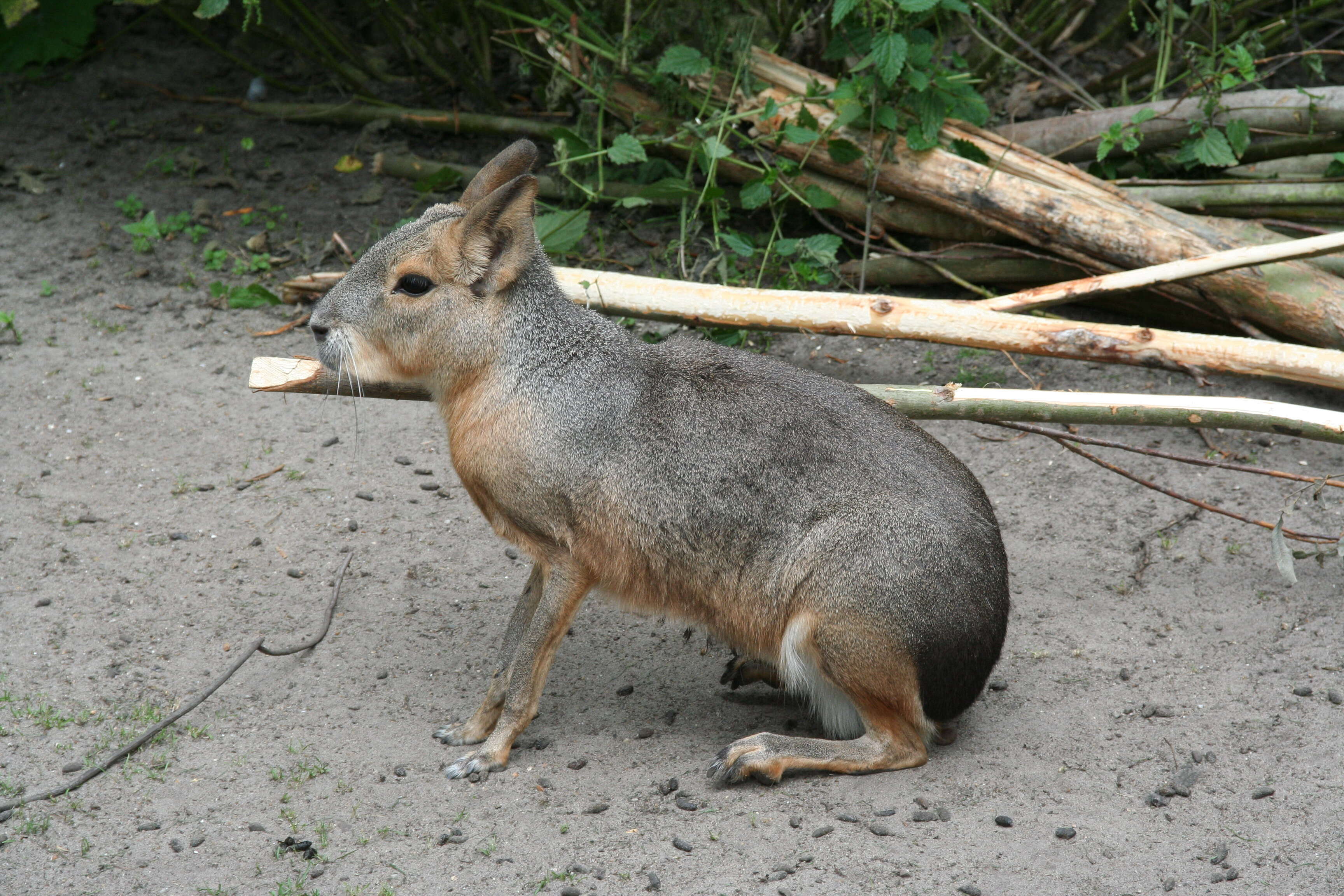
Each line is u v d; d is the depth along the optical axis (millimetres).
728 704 5574
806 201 8578
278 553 6551
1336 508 6664
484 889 4348
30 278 9031
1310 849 4453
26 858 4488
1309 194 8102
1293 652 5629
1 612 5961
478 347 5027
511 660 5285
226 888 4355
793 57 9625
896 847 4500
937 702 4859
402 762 5086
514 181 4824
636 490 4941
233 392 7957
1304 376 6852
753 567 4906
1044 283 8492
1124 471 6605
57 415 7625
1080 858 4434
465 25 10805
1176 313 8133
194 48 11984
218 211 9812
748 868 4406
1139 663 5625
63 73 11555
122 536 6605
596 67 8953
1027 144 9102
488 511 5242
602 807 4773
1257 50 8766
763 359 5230
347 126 10859
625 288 7375
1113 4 10516
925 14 8492
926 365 8062
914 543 4719
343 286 5062
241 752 5125
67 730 5219
